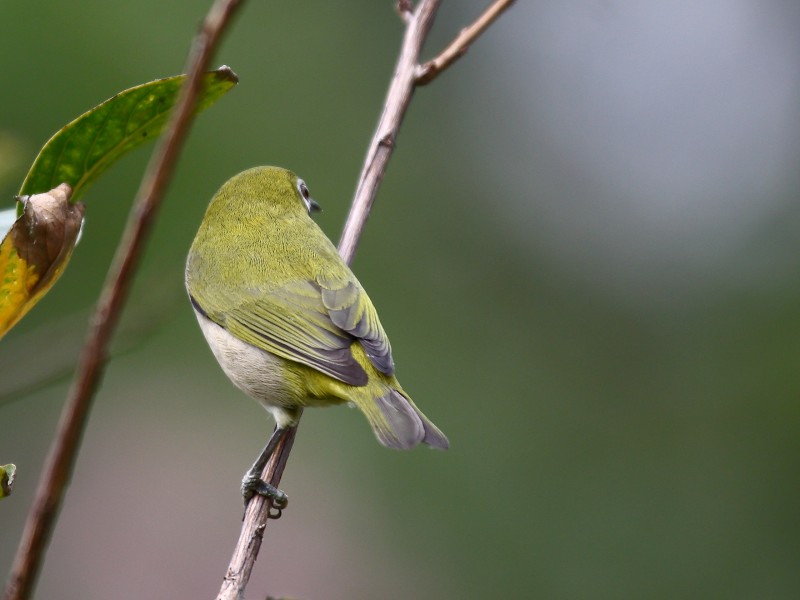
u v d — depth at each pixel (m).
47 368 5.05
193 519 13.69
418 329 15.10
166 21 14.45
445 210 16.03
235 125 14.98
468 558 13.21
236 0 2.62
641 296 15.48
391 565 13.09
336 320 7.66
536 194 16.33
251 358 7.71
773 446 13.83
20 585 2.56
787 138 16.12
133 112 4.91
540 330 15.38
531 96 16.80
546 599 13.01
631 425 14.48
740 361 14.60
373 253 15.41
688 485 13.79
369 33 16.06
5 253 4.52
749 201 15.91
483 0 16.75
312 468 13.57
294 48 15.71
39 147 13.49
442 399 14.55
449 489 13.65
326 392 7.47
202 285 8.20
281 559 13.11
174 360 14.09
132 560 13.44
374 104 15.83
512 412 14.55
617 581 12.99
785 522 13.24
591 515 13.60
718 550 13.19
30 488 13.27
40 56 13.69
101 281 13.87
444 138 16.45
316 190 15.25
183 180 14.38
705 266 15.55
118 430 13.88
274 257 8.16
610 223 16.05
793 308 14.77
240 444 14.00
